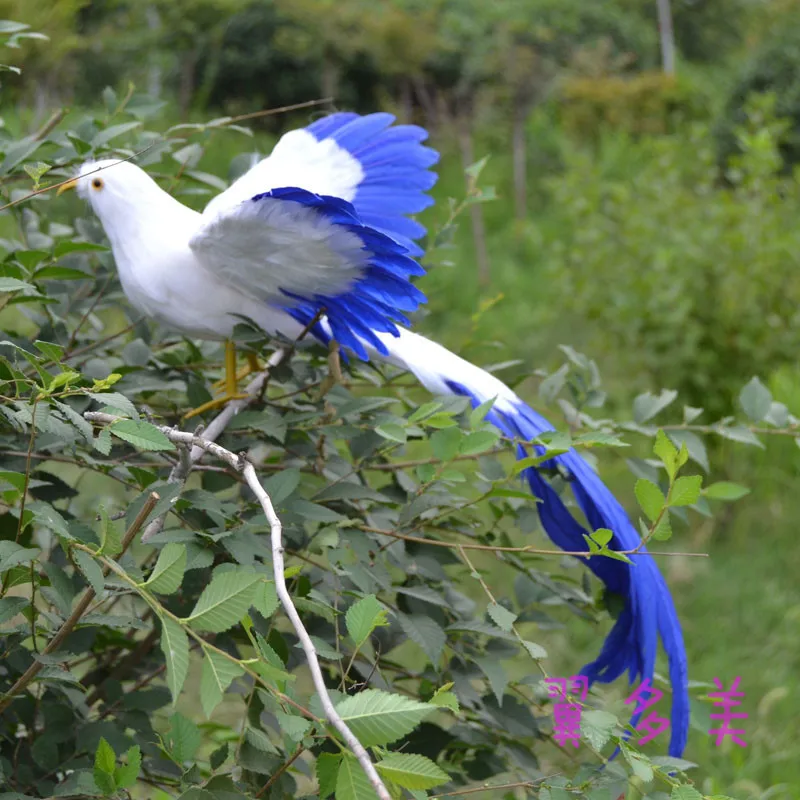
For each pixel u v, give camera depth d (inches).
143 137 167.8
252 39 780.6
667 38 999.0
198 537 112.3
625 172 694.5
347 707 81.6
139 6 762.2
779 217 410.6
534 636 304.5
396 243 115.6
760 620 323.9
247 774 114.0
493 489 127.9
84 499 222.4
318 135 151.3
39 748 121.6
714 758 255.4
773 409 160.9
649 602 136.5
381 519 143.9
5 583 107.2
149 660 155.6
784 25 731.4
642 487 113.8
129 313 167.3
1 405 112.1
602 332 437.7
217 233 125.6
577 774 115.0
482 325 548.7
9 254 141.9
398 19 745.6
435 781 80.4
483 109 741.3
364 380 172.6
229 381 141.9
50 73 523.8
